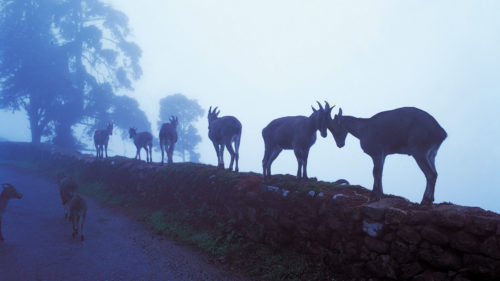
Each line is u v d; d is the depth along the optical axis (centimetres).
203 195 917
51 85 3183
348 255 506
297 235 612
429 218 409
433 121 478
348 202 532
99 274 569
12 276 532
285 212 640
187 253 706
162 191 1117
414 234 421
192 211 934
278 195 666
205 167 1037
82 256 656
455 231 384
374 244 470
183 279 566
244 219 750
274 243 653
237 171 934
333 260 527
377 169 532
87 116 3659
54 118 3284
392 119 514
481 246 358
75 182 985
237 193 779
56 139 3294
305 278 532
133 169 1343
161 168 1191
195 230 841
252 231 713
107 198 1338
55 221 930
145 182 1236
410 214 436
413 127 486
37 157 2561
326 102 632
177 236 823
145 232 868
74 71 3706
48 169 2155
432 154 486
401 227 436
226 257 668
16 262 593
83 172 1767
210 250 708
